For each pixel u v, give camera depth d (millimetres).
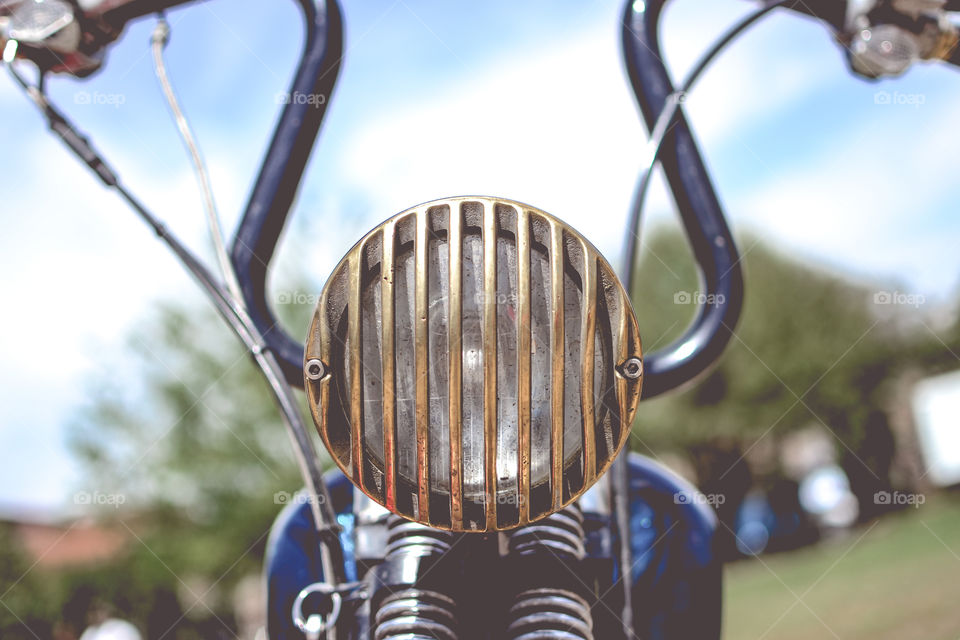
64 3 1227
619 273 1344
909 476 20078
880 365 20500
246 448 10672
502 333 856
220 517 10398
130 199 1262
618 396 878
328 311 887
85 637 7758
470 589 958
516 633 911
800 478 20188
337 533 1093
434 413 865
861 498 19203
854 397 20141
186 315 10938
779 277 21047
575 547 999
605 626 1047
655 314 17531
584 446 873
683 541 1234
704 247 1266
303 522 1265
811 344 20453
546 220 872
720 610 1214
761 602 11133
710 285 1246
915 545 13430
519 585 950
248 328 1193
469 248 868
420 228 867
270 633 1173
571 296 872
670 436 20469
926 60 1373
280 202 1281
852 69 1395
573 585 957
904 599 8984
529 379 851
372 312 878
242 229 1274
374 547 1065
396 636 910
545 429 871
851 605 9430
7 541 10727
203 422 10758
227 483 10523
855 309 20844
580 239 875
